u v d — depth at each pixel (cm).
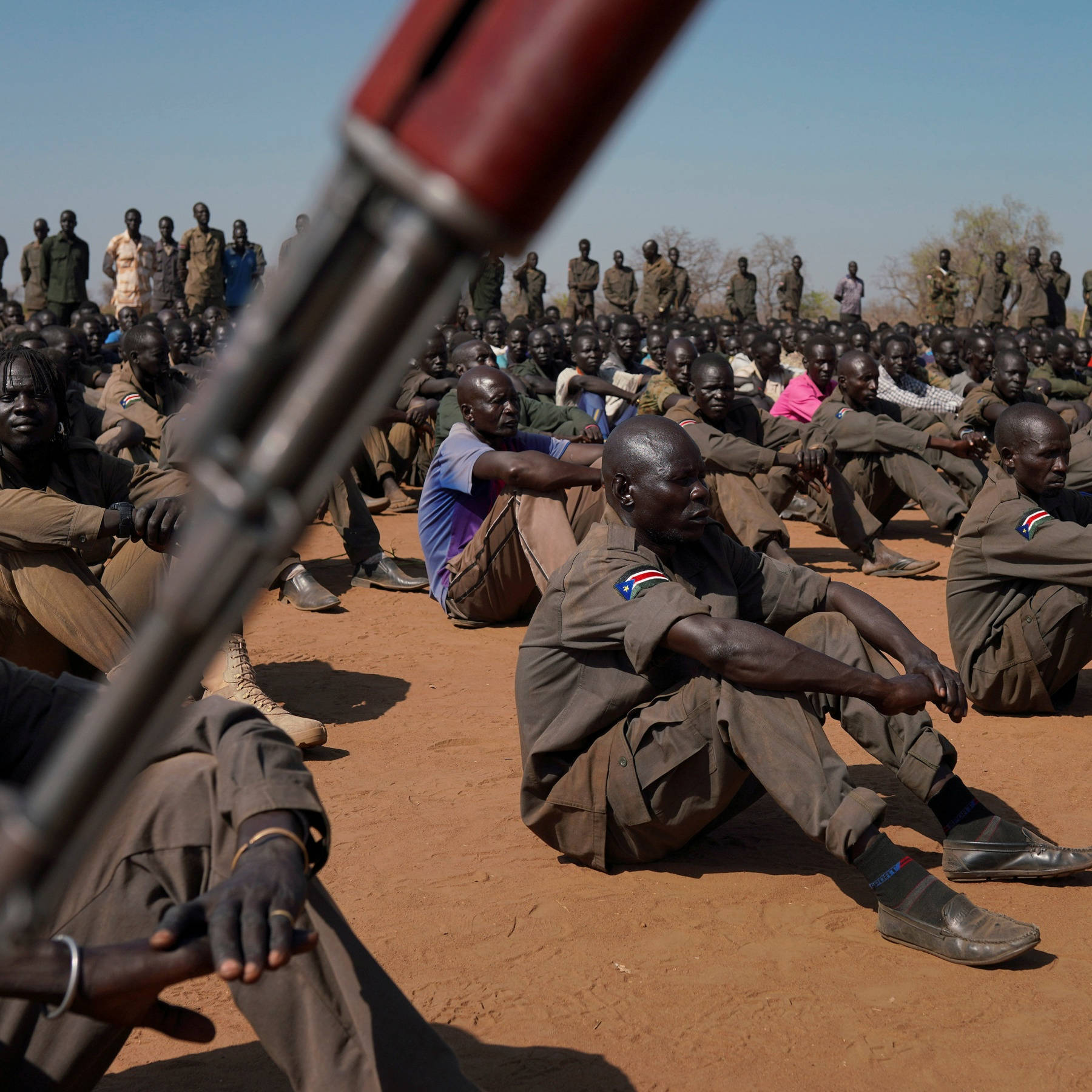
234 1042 287
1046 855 364
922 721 370
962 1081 267
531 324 1994
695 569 379
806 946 334
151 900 194
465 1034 288
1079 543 520
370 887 374
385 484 1198
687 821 365
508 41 51
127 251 2378
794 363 1933
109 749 62
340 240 54
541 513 686
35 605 456
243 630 529
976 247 5338
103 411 908
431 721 558
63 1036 194
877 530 904
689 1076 269
